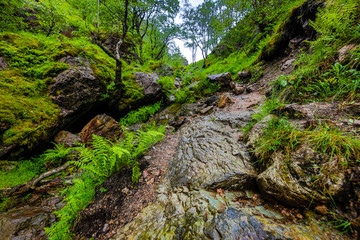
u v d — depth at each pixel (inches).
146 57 575.5
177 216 69.0
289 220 53.1
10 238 82.3
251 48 411.2
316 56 114.0
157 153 139.0
